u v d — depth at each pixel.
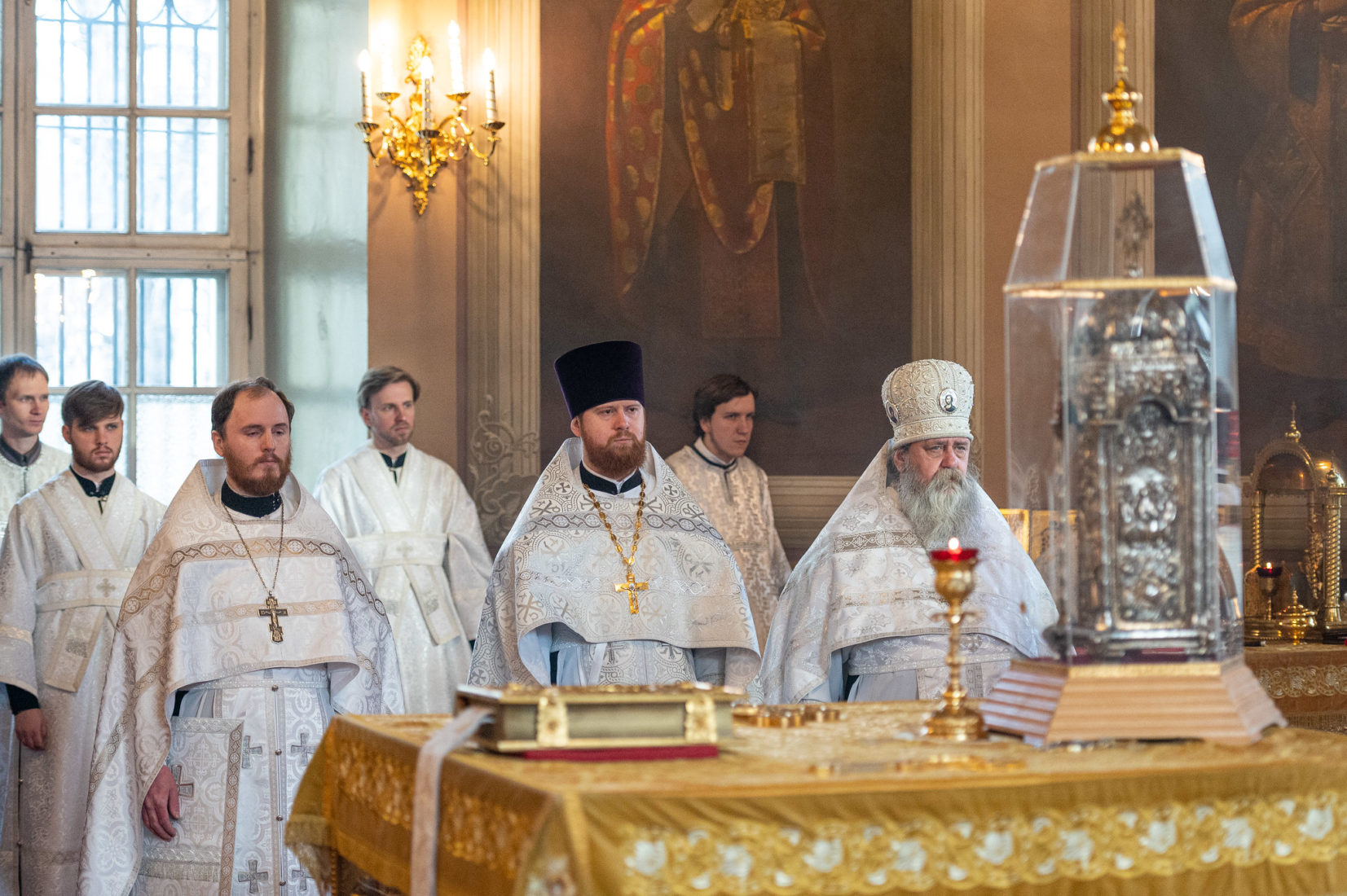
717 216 8.09
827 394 8.11
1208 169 8.34
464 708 2.53
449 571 7.22
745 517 7.61
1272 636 6.31
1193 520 2.58
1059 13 8.27
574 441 5.04
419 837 2.40
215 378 8.59
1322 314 8.41
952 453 4.62
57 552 6.32
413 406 7.26
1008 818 2.14
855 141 8.20
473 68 7.74
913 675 4.46
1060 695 2.51
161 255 8.54
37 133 8.47
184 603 4.63
